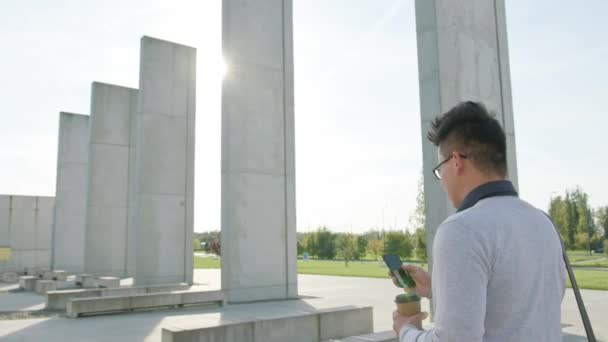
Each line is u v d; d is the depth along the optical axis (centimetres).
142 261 2086
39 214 3681
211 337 777
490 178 167
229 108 1539
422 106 1034
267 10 1662
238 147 1542
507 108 1145
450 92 1019
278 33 1680
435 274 151
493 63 1136
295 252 1631
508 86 1162
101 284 1988
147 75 2211
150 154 2170
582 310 171
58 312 1386
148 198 2136
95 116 2742
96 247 2672
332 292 1817
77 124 3284
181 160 2248
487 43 1128
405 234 4212
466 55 1068
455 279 142
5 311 1406
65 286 2123
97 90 2756
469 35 1083
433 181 1011
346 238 5791
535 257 154
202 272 3173
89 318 1237
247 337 816
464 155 167
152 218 2134
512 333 147
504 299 147
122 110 2827
